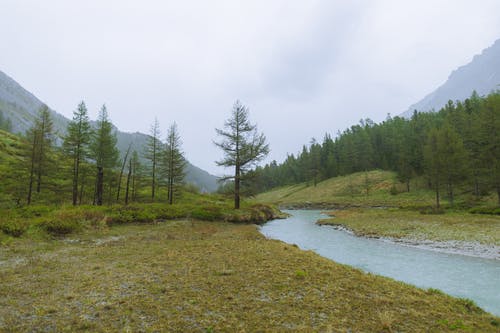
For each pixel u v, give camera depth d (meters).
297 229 28.61
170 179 41.28
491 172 39.69
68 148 32.78
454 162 41.59
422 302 7.11
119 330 5.19
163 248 13.28
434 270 12.79
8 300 6.49
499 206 31.84
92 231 17.62
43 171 32.28
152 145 44.00
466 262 14.21
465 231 21.86
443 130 45.62
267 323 5.62
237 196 32.78
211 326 5.44
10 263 9.80
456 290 10.00
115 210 23.66
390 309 6.54
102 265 9.92
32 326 5.27
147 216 23.47
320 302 6.81
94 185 39.81
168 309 6.23
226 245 14.27
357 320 5.88
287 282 8.27
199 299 6.86
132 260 10.77
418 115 98.06
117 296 6.93
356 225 29.89
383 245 19.53
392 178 77.88
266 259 11.11
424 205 43.56
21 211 20.17
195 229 21.27
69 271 9.06
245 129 32.09
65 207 24.44
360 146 94.88
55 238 14.91
